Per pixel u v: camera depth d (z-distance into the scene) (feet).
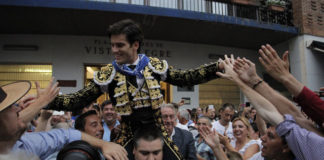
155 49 33.81
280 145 5.26
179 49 34.91
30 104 5.00
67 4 24.36
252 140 10.58
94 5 24.93
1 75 30.99
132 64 5.86
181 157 5.75
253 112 18.01
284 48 35.50
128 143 5.65
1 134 3.90
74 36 31.78
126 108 5.65
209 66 6.13
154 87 5.65
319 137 4.20
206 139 7.86
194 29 30.53
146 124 5.73
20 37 30.86
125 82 5.69
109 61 32.09
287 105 5.15
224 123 14.93
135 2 29.27
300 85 4.66
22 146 4.72
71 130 5.61
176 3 30.66
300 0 33.47
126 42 5.53
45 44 31.09
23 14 25.46
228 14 32.55
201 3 31.55
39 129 7.89
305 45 32.81
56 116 12.46
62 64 31.07
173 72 6.28
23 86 4.57
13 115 4.05
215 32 31.63
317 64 33.12
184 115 18.16
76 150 3.27
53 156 6.34
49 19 26.86
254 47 37.88
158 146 5.05
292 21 34.27
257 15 33.37
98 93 6.15
